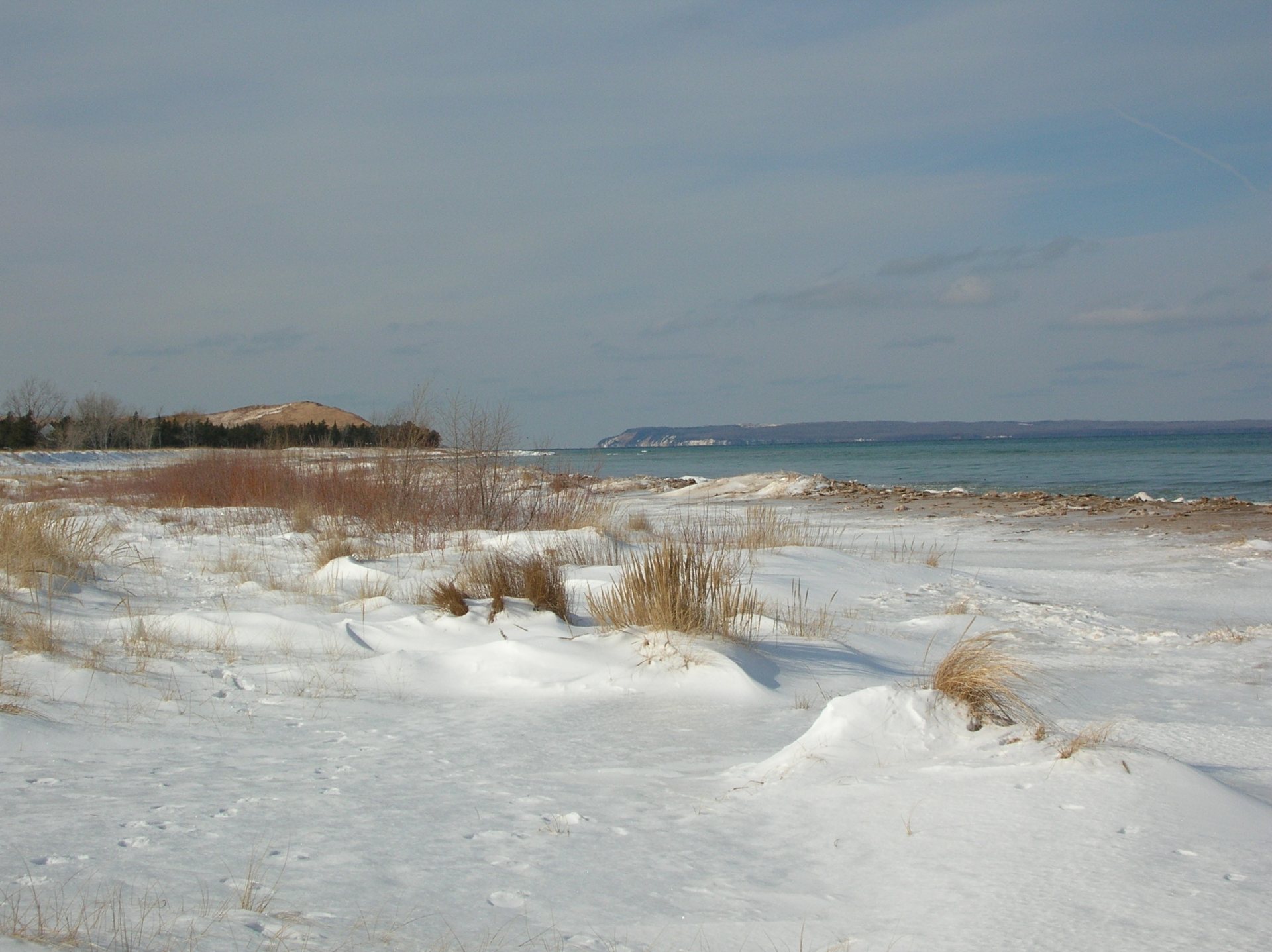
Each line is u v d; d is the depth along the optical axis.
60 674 6.90
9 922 2.84
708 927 3.11
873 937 3.02
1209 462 62.09
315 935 2.92
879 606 12.28
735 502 33.97
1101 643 9.88
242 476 22.81
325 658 8.26
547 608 9.71
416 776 5.00
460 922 3.11
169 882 3.34
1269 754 5.34
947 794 4.28
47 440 58.59
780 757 5.03
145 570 12.87
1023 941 2.93
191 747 5.57
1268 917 3.04
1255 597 13.24
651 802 4.55
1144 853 3.55
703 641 8.08
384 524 17.62
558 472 20.50
